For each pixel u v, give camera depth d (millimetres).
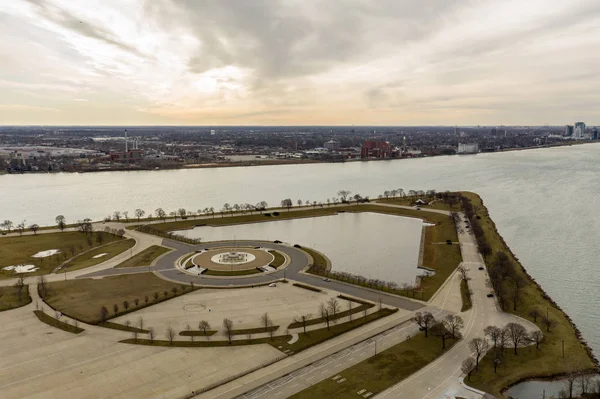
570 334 195375
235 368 166500
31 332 194500
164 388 153500
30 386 154625
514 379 160375
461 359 173375
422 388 153750
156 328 198750
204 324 193375
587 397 150500
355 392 151125
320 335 191500
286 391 151750
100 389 153000
